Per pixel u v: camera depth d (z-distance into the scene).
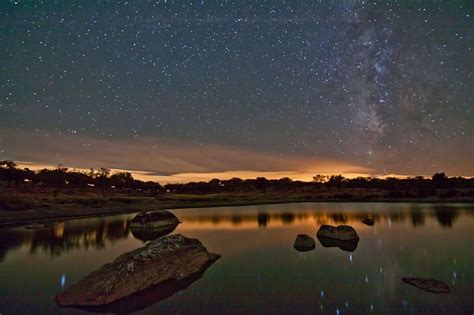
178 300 8.90
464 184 78.25
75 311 8.20
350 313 7.99
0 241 19.44
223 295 9.27
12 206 36.25
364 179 103.25
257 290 9.77
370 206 44.66
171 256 11.29
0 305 8.66
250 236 20.81
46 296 9.38
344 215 33.00
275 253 15.24
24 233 22.64
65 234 22.25
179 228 25.19
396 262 13.15
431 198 55.00
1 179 71.69
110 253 15.88
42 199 45.47
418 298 8.87
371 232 21.06
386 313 7.93
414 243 17.12
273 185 121.31
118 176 95.69
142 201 58.62
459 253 14.61
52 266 13.21
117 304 8.59
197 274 11.52
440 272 11.59
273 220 30.17
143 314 7.99
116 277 9.28
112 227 25.94
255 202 60.25
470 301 8.52
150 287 9.84
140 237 21.02
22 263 13.75
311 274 11.53
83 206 43.41
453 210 35.59
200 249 13.07
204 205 54.09
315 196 72.56
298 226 25.61
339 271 11.91
